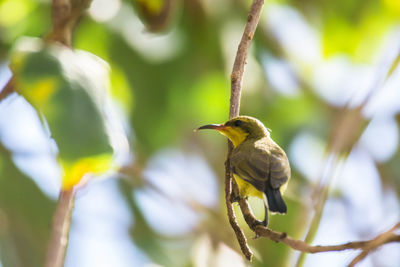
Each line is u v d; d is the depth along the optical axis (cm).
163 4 729
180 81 1066
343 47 1163
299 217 996
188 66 1062
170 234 1119
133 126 1067
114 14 973
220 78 1076
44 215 902
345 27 1153
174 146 1221
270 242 924
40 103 394
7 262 877
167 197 1080
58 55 418
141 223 1138
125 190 1134
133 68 1022
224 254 859
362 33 1148
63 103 393
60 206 386
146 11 732
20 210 895
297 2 1207
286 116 1229
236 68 679
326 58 1177
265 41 1199
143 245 1128
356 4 1138
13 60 415
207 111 1141
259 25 1191
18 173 877
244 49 677
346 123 701
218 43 1054
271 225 997
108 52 999
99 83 426
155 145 1091
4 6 1012
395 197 1393
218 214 1107
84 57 439
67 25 483
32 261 886
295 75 1230
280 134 1236
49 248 382
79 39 961
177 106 1091
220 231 962
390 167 1435
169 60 1041
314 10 1205
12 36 1014
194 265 935
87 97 405
